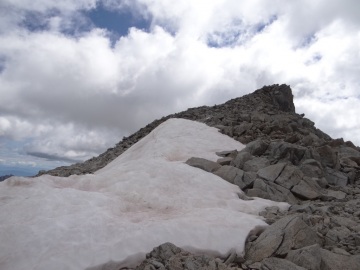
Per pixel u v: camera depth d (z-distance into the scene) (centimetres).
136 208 1214
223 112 3822
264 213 1287
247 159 1972
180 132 2711
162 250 866
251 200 1465
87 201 1131
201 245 927
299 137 2639
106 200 1171
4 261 807
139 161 1708
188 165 1783
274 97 4756
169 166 1623
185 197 1362
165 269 794
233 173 1722
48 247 846
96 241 902
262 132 2822
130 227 972
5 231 898
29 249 839
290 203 1505
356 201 1479
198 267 800
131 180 1427
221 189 1523
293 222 964
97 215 1018
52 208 1045
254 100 4450
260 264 857
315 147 2344
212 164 1861
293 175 1678
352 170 2108
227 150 2339
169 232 955
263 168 1752
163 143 2464
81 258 824
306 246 884
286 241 913
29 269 776
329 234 1017
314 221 1104
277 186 1605
